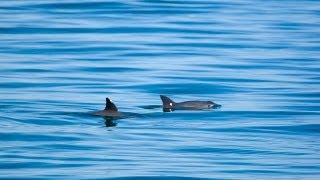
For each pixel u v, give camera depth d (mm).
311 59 122188
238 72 113500
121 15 157250
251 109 92938
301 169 68938
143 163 69938
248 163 70688
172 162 70500
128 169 67812
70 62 118375
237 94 101375
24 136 78750
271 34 141875
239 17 159000
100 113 87875
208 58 122438
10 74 110125
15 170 67188
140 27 145250
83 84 105062
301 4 179750
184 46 130500
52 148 74750
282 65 118125
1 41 133250
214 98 99312
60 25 146500
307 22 154625
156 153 73750
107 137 79125
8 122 84125
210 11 165375
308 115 90375
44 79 107375
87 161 70375
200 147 76062
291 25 151250
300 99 98250
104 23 148750
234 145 77125
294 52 127125
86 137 78938
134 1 172750
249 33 142375
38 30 142250
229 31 143625
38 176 65250
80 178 64812
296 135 81812
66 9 163125
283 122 87125
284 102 96625
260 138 80250
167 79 108625
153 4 170500
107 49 127625
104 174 66125
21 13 158500
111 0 171750
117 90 102375
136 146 76000
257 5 176500
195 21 152625
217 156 73062
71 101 95562
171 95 101375
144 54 124312
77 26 145625
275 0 186625
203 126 84938
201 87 105188
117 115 87500
